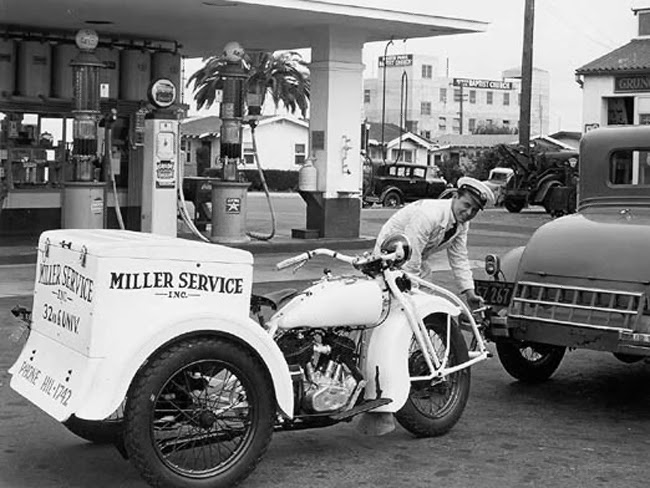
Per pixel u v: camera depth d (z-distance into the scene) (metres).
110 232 5.30
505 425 6.49
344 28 16.77
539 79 132.38
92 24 16.17
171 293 4.76
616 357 8.05
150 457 4.66
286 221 22.81
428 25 16.16
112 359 4.61
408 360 5.79
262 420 4.96
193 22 16.11
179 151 15.79
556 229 7.07
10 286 11.77
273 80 61.44
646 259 6.46
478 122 128.00
